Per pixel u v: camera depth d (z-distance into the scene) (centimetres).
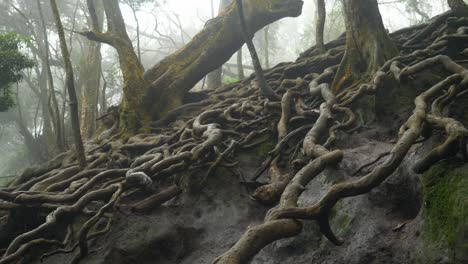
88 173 675
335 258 407
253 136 704
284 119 682
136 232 538
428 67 562
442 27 788
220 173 633
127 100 960
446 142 348
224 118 785
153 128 930
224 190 612
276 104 736
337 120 645
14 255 477
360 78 705
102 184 639
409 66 601
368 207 429
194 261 523
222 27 1061
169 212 591
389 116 596
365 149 532
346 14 740
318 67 874
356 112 637
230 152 657
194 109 970
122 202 605
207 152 614
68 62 679
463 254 297
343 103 632
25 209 597
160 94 1001
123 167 742
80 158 709
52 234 573
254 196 482
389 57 693
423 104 428
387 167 343
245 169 649
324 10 985
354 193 334
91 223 493
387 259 362
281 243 473
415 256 338
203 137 666
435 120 392
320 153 452
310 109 679
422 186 379
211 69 1088
